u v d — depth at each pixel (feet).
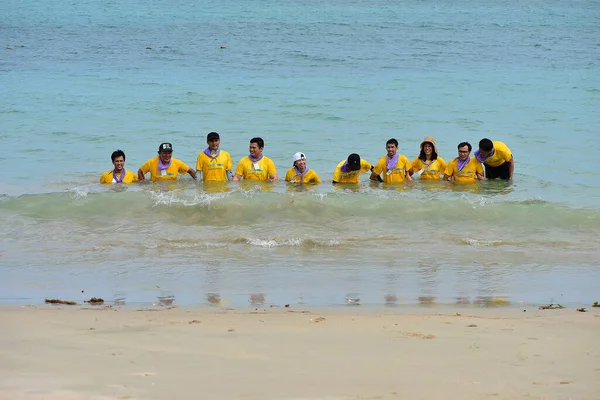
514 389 19.76
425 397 19.12
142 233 44.19
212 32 176.14
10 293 32.09
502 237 44.04
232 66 123.75
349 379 20.51
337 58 134.31
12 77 108.68
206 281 34.50
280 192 51.49
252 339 24.48
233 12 231.09
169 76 112.16
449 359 22.41
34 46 147.02
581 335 25.26
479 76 115.44
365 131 77.20
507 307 30.14
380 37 169.58
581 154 67.97
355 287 33.60
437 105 91.56
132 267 36.99
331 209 48.52
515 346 23.86
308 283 34.30
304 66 124.47
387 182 55.06
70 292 32.37
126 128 77.36
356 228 45.80
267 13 229.04
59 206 48.21
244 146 70.38
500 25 201.87
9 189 54.29
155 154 66.95
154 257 39.01
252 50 144.36
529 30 190.19
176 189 52.90
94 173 60.03
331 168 62.59
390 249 41.29
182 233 44.27
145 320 26.96
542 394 19.39
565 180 58.54
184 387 19.71
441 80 110.93
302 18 214.28
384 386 19.94
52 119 80.94
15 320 26.66
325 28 187.32
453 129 78.79
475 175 55.26
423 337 24.89
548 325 26.66
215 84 104.99
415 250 41.16
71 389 19.48
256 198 49.34
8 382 20.02
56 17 211.82
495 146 55.06
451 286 33.94
